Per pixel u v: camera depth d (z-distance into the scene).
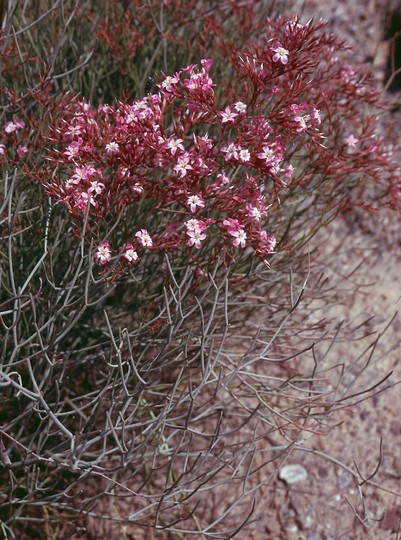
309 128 0.71
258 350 0.85
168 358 0.76
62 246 0.75
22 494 0.79
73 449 0.64
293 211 0.86
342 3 1.24
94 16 0.92
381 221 1.05
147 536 0.81
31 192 0.76
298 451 0.86
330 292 0.98
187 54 0.91
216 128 0.82
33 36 0.91
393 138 0.99
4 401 0.74
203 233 0.74
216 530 0.81
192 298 0.76
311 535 0.82
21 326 0.76
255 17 1.01
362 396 0.91
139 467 0.79
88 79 0.91
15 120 0.76
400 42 1.19
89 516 0.80
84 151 0.68
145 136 0.66
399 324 0.97
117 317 0.79
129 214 0.74
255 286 0.81
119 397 0.75
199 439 0.84
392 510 0.84
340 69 0.85
